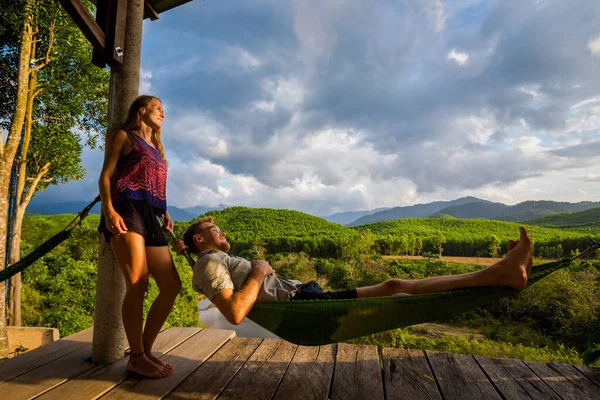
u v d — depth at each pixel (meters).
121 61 2.25
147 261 2.06
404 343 13.79
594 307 19.89
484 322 21.70
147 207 2.00
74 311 12.09
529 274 1.81
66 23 7.41
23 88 6.39
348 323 1.81
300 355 2.45
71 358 2.29
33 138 9.21
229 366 2.26
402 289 2.00
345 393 1.95
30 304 11.88
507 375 2.21
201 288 1.87
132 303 1.95
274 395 1.89
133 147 1.97
